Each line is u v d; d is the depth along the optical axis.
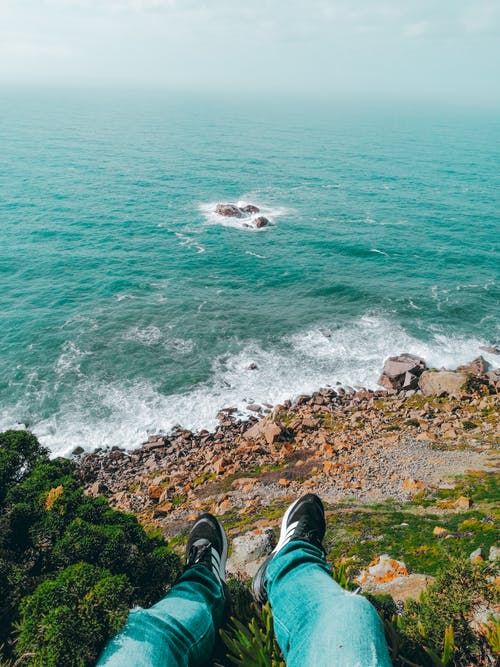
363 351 43.75
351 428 31.47
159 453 31.02
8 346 42.78
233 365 41.19
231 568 14.14
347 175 135.50
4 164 128.25
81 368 40.03
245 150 182.25
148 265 63.06
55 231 74.94
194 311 50.62
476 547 13.38
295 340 45.34
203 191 106.75
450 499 18.20
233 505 21.80
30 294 53.56
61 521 6.15
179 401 36.47
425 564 13.09
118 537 5.74
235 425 33.53
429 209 99.31
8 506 6.57
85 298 53.00
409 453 25.03
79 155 151.62
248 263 65.12
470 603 4.16
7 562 5.20
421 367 39.38
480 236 81.25
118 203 93.31
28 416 34.56
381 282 59.75
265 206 96.00
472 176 143.25
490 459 22.78
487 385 36.59
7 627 4.48
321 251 70.94
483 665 3.84
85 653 3.37
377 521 16.83
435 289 57.94
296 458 27.16
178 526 20.17
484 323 49.66
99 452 31.64
